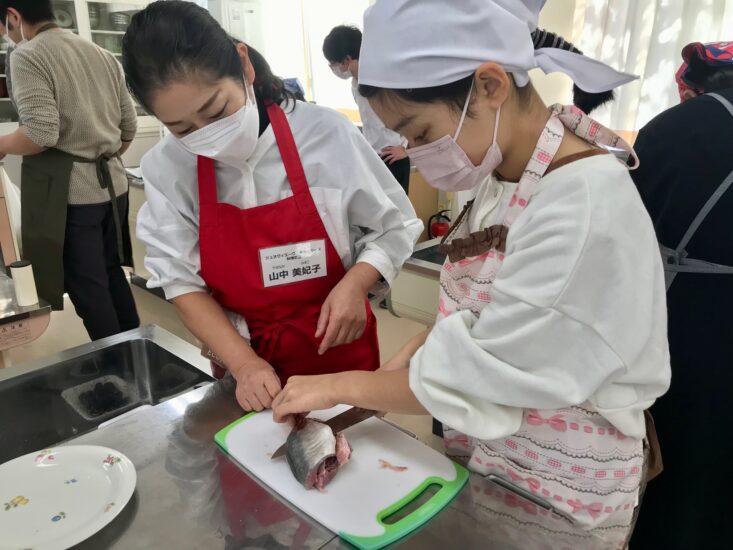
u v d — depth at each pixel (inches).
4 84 132.6
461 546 25.8
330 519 26.8
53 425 45.4
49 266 88.5
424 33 24.7
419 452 32.0
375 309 123.5
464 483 29.7
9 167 116.5
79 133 85.0
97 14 141.2
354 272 43.5
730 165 38.5
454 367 26.4
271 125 40.6
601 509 29.0
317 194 41.9
